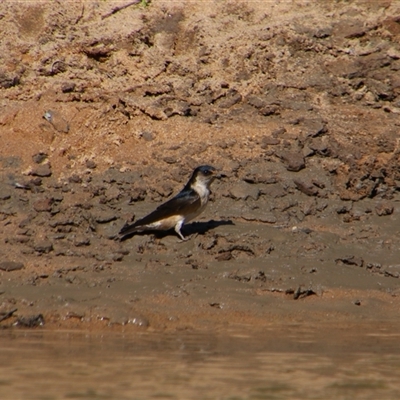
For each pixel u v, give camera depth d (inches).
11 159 626.8
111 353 404.8
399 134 653.3
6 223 566.3
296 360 399.5
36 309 465.7
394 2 738.2
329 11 738.8
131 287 497.4
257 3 741.9
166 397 341.7
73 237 555.2
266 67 703.7
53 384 354.9
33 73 693.3
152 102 668.1
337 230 584.1
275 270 526.9
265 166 625.6
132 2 738.2
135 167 624.4
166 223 554.3
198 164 625.0
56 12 724.0
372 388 360.2
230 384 360.5
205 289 500.4
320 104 685.3
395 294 514.6
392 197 626.8
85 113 658.2
